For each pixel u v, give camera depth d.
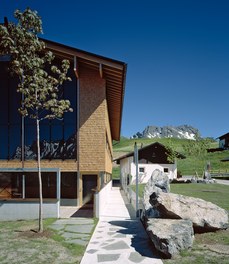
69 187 18.19
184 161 76.31
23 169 17.64
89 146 18.22
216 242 8.71
